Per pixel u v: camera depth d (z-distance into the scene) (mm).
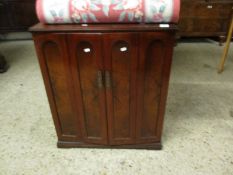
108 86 1012
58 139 1245
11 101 1750
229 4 2668
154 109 1098
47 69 989
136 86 1015
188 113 1565
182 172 1107
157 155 1210
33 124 1476
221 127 1416
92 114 1121
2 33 3193
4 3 2834
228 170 1111
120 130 1171
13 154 1234
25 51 2865
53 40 900
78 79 1006
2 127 1447
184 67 2314
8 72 2285
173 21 884
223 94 1806
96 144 1240
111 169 1134
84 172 1121
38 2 873
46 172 1124
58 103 1098
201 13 2742
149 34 865
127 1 848
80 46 908
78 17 875
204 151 1229
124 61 939
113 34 865
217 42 3107
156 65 956
